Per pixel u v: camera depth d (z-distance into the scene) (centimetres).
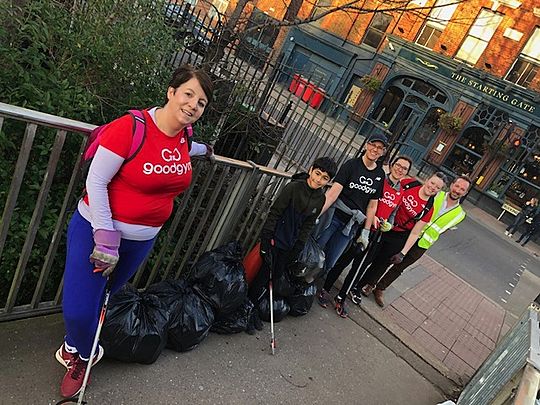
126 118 168
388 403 342
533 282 1045
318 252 373
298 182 313
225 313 304
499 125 1733
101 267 177
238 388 282
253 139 574
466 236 1205
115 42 327
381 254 453
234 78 541
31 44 298
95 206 169
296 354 343
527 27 1673
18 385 213
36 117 187
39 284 245
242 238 400
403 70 1933
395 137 566
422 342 465
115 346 235
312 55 2212
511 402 221
